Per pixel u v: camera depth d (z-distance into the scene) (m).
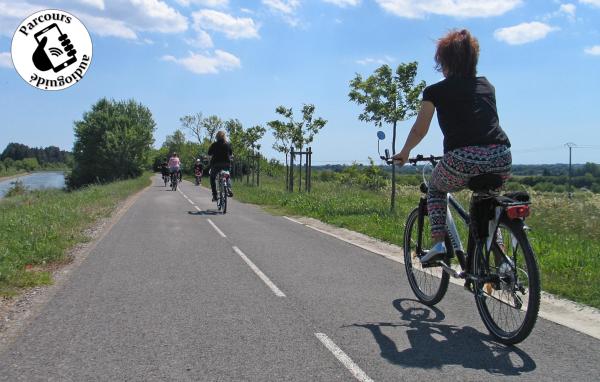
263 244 9.97
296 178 39.03
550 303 5.91
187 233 11.37
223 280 6.96
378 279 7.09
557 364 4.14
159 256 8.65
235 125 46.88
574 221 11.59
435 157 5.26
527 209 4.20
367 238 10.87
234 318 5.29
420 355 4.32
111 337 4.70
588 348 4.48
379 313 5.50
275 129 25.98
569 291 6.19
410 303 5.89
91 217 13.64
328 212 14.78
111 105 81.75
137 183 36.22
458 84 4.74
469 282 5.04
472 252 4.92
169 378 3.85
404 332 4.89
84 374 3.91
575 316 5.43
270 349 4.43
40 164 175.75
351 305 5.80
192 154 80.62
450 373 3.96
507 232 4.45
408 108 14.87
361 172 30.75
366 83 14.95
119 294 6.19
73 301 5.87
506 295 4.52
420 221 5.87
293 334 4.81
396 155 5.03
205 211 16.55
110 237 10.69
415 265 6.13
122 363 4.12
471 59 4.82
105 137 77.06
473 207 4.86
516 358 4.26
